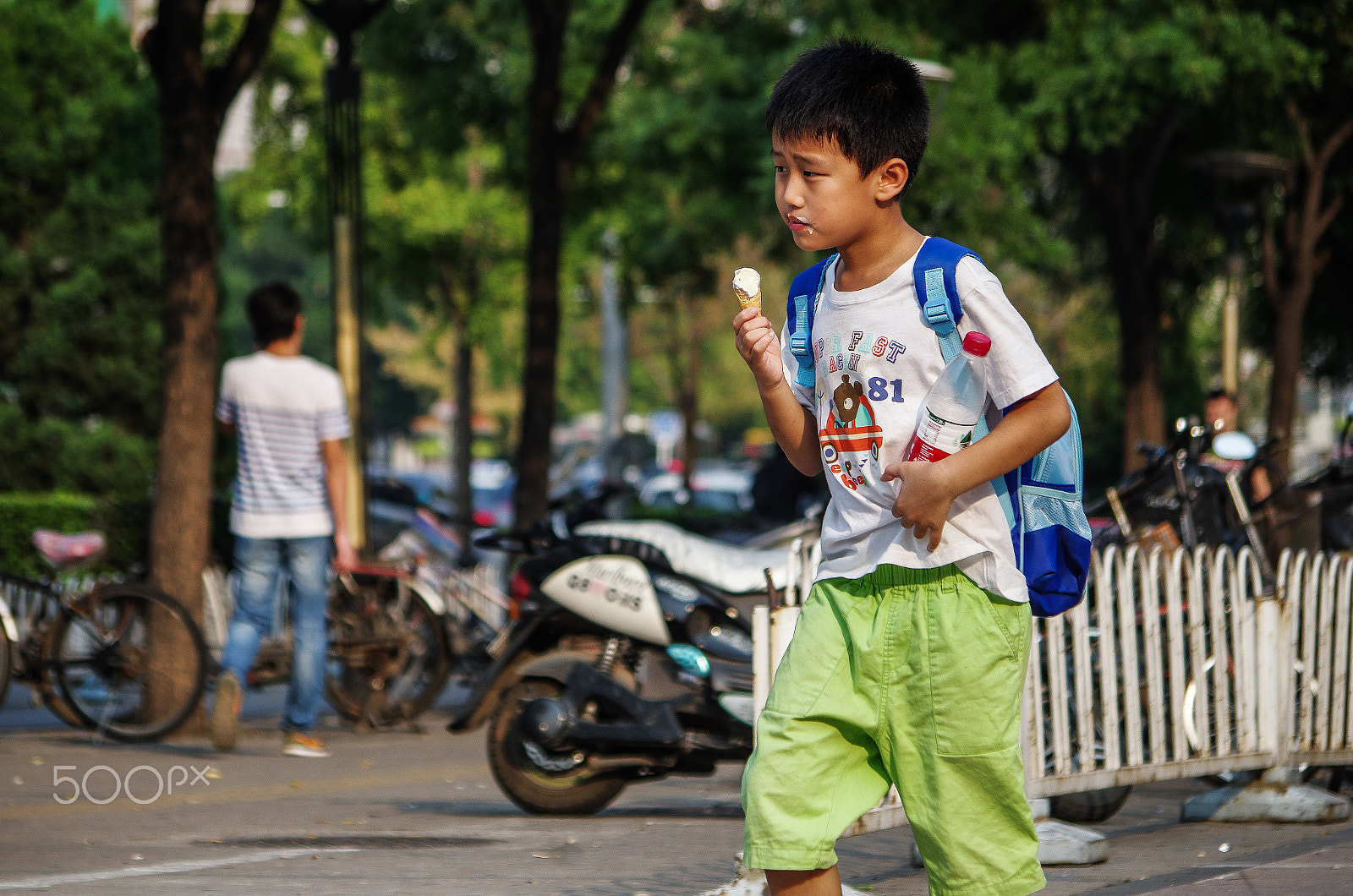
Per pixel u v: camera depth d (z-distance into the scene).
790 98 4.34
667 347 55.91
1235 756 9.01
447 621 15.25
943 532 4.33
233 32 35.31
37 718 14.80
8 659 13.27
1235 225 23.97
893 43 24.34
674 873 7.94
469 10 28.86
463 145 30.52
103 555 14.64
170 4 14.23
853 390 4.44
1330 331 35.97
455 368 41.91
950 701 4.33
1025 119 24.45
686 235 33.44
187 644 13.59
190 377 14.26
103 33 30.20
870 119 4.29
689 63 29.42
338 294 18.62
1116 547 8.71
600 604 10.48
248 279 112.00
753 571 10.62
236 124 83.12
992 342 4.22
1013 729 4.38
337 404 12.91
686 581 10.53
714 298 36.22
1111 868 7.71
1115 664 8.47
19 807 10.12
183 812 10.09
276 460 12.79
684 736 9.96
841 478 4.50
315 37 37.34
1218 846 8.42
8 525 23.89
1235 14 24.20
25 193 29.20
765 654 7.05
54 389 29.00
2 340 29.05
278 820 9.83
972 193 24.16
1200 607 8.95
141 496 28.48
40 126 29.34
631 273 35.84
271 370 12.77
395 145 38.78
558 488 28.08
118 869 8.01
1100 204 28.44
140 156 30.25
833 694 4.44
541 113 22.41
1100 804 9.27
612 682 10.12
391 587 15.10
